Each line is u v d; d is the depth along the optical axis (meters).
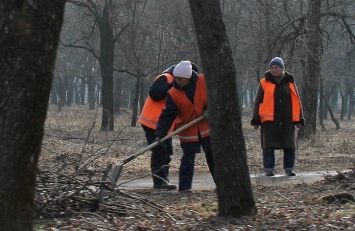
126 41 41.69
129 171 15.67
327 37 29.22
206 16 7.98
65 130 28.42
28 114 5.65
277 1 32.38
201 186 13.10
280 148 14.56
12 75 5.58
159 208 8.98
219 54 8.03
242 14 37.88
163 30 41.12
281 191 11.62
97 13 38.06
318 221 8.23
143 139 26.19
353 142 26.27
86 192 9.14
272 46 28.81
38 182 8.72
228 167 8.29
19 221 5.75
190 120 11.53
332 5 29.08
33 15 5.57
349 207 9.35
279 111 14.45
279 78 14.48
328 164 18.08
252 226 7.98
